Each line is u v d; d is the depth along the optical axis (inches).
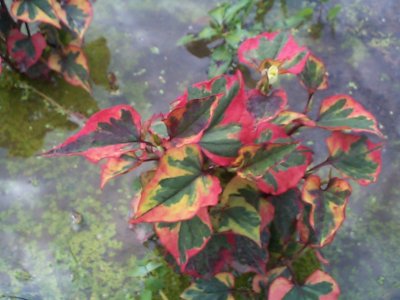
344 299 17.3
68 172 19.5
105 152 12.8
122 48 22.2
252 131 13.1
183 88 21.4
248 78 21.5
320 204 14.3
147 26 22.9
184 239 14.0
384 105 21.0
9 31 20.3
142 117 20.6
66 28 20.6
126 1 23.4
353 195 19.2
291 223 15.7
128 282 17.5
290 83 21.5
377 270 17.8
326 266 17.8
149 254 17.9
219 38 22.5
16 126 20.4
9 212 18.7
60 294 17.3
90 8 20.0
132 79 21.5
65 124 20.5
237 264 15.6
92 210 18.8
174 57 22.1
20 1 19.0
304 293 14.8
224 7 21.9
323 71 16.0
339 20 23.0
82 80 20.5
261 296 16.4
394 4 23.5
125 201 19.0
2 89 20.9
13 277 17.5
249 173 13.1
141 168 19.5
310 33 22.8
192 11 23.3
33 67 20.7
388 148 20.1
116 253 18.0
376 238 18.4
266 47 15.7
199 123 12.9
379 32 22.8
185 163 13.0
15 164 19.6
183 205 12.5
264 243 15.7
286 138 14.2
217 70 21.1
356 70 21.8
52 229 18.4
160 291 17.0
